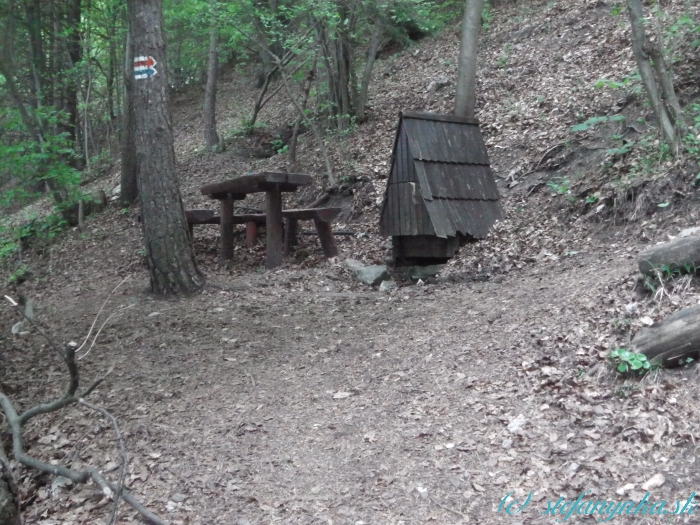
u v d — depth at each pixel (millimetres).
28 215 15195
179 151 16500
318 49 12742
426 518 3486
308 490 3844
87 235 12023
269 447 4344
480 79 13031
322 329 6457
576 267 6816
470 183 8320
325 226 9203
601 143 9016
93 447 4609
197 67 22109
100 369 5922
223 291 7918
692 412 3887
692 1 10797
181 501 3873
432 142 8172
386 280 8312
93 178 17156
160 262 7953
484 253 8094
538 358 4801
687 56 9336
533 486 3598
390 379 5047
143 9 7641
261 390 5172
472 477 3742
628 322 4797
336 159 12430
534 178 9328
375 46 13492
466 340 5434
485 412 4324
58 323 7465
